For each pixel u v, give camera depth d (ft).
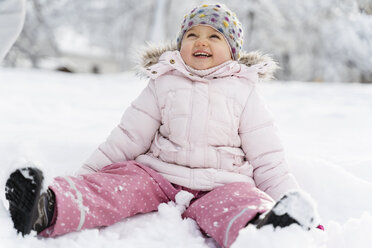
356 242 4.07
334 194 5.72
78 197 4.10
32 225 3.74
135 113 5.68
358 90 24.27
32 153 6.44
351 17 38.14
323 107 17.20
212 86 5.50
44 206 3.76
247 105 5.53
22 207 3.69
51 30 50.55
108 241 3.97
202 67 5.63
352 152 8.06
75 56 87.86
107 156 5.57
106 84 24.88
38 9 48.85
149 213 4.86
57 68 50.06
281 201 3.53
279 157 5.34
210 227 4.13
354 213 5.30
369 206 5.44
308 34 48.32
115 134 5.65
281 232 3.46
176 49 6.31
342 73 47.80
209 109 5.35
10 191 3.76
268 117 5.53
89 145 7.14
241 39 6.14
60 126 10.16
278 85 28.02
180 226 4.38
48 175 3.79
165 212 4.62
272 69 6.06
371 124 12.95
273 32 50.78
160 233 4.22
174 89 5.54
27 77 24.38
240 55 6.19
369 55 40.91
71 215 3.98
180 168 5.17
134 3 53.57
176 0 58.23
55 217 3.91
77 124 10.73
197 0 51.88
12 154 6.43
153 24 51.16
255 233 3.47
